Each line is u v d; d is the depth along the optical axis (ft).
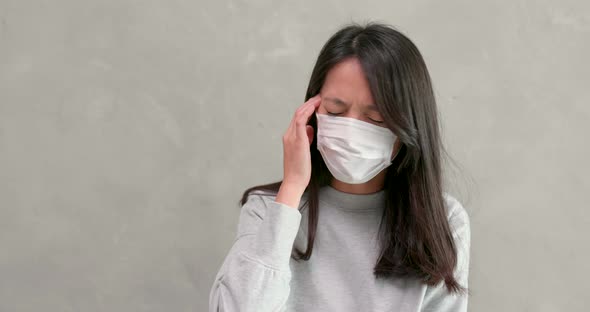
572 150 6.41
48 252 6.73
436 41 6.39
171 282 6.72
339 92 4.17
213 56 6.47
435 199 4.52
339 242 4.64
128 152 6.59
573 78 6.34
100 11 6.48
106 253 6.72
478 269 6.61
